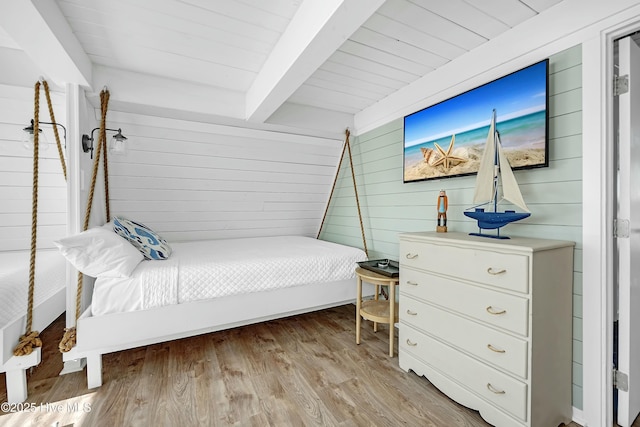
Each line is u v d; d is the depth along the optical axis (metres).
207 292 2.09
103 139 2.31
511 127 1.80
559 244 1.45
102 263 1.79
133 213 3.19
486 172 1.78
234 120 2.80
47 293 2.10
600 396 1.48
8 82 2.20
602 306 1.47
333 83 2.62
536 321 1.35
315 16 1.48
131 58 2.14
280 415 1.57
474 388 1.56
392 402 1.69
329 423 1.52
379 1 1.25
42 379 1.86
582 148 1.54
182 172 3.11
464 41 1.99
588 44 1.51
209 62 2.21
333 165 3.81
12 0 1.28
